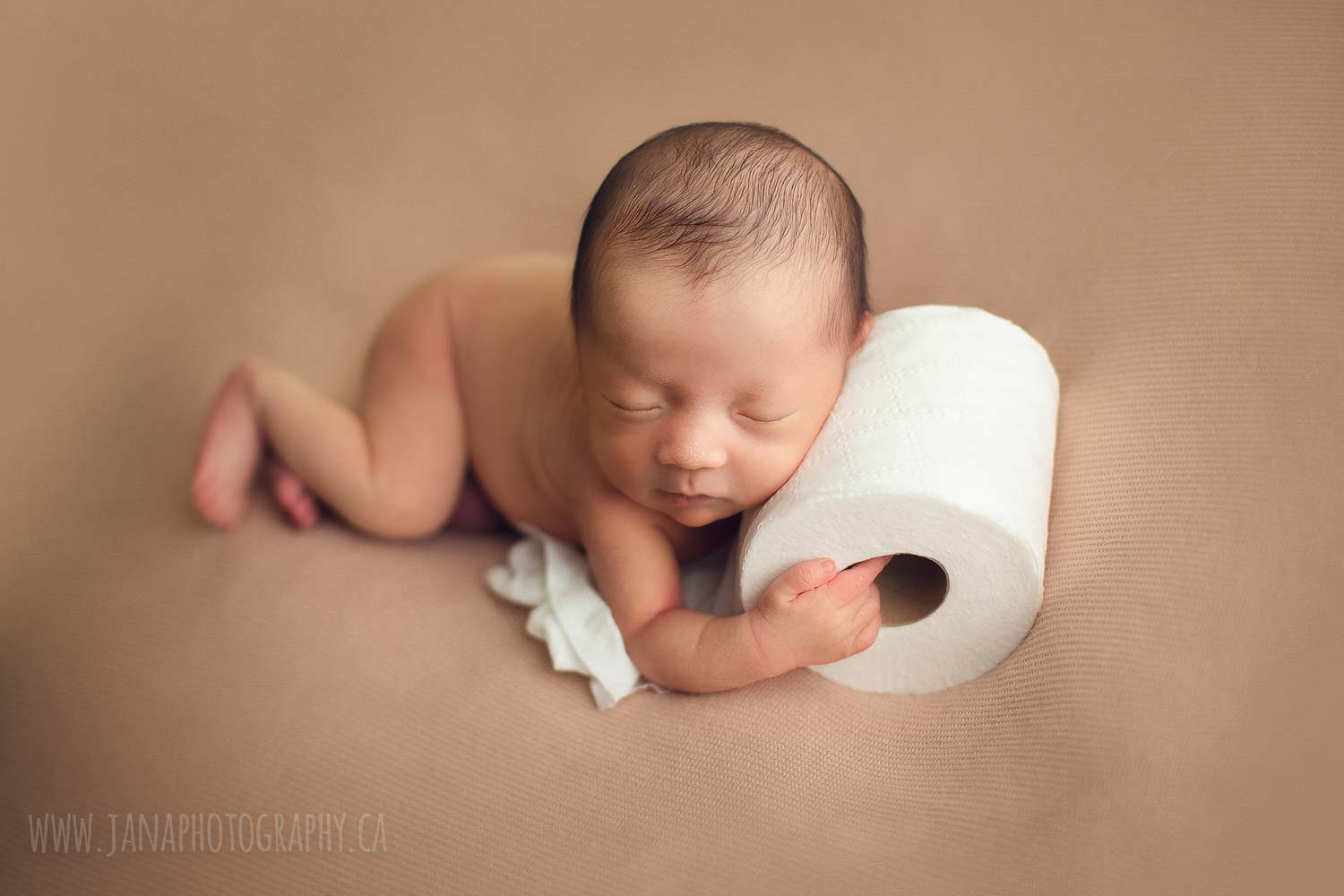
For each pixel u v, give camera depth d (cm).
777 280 81
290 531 116
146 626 105
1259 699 77
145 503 117
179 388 128
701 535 101
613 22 157
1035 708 86
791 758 90
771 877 84
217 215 144
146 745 97
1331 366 84
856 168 131
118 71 157
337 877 88
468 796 92
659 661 93
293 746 96
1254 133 100
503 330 108
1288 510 80
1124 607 84
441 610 106
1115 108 117
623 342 82
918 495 81
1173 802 77
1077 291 106
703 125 91
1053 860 79
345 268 140
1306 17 105
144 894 89
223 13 161
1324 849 73
